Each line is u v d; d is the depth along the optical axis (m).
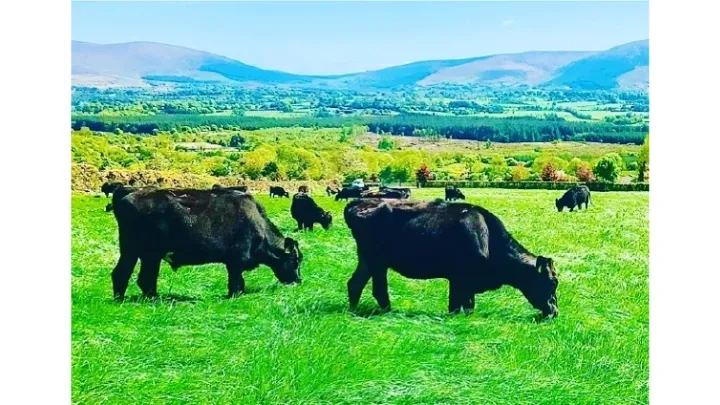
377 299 12.19
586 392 10.85
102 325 11.66
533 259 12.16
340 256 13.62
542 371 11.12
